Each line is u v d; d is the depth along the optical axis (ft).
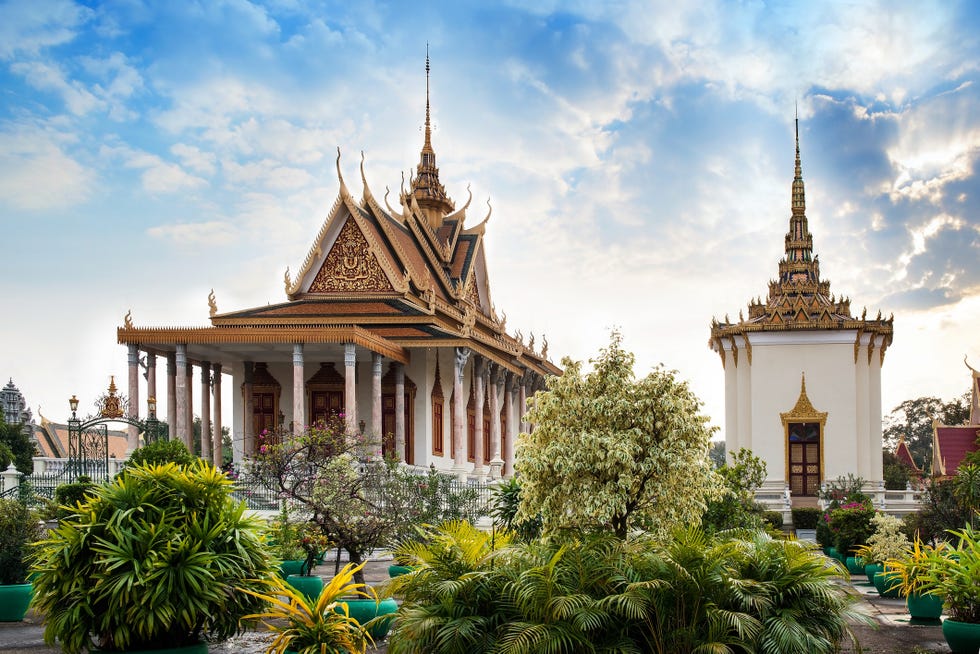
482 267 248.11
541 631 48.83
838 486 169.99
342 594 57.31
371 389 176.24
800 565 54.39
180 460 116.26
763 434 185.47
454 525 64.95
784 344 186.39
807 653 50.85
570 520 73.82
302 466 83.66
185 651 54.29
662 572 52.49
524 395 241.35
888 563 75.87
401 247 191.83
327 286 181.47
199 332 150.51
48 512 80.59
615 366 77.05
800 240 204.23
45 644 60.59
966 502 101.86
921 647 65.41
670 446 74.38
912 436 426.10
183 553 53.93
